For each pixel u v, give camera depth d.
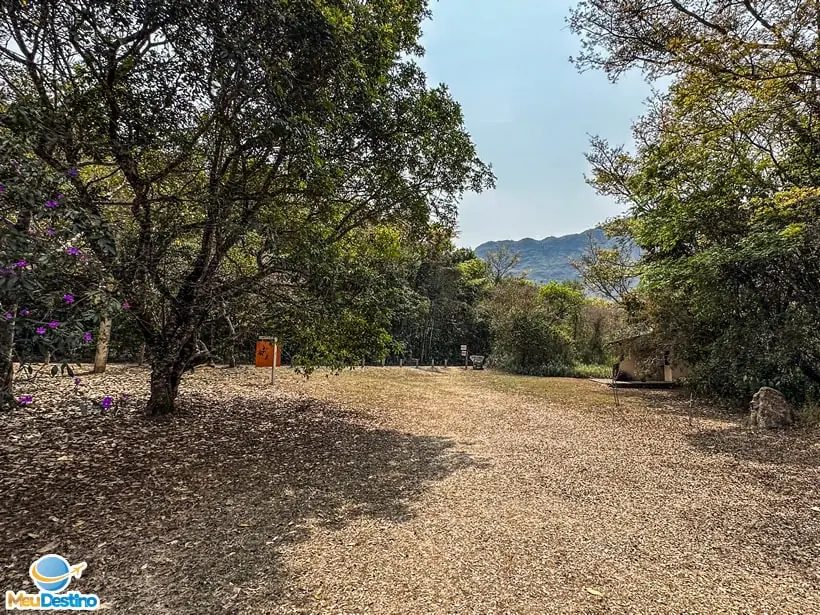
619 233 13.62
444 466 4.75
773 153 7.99
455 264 24.53
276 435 5.88
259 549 2.76
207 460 4.62
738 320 8.47
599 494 3.95
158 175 4.53
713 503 3.76
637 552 2.85
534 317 19.03
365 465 4.72
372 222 7.30
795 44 4.89
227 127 4.40
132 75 3.74
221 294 5.64
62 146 3.46
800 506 3.70
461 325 23.73
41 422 5.73
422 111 5.95
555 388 12.45
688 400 10.02
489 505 3.64
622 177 12.02
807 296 7.59
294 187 5.27
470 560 2.69
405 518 3.32
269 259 5.65
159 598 2.19
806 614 2.19
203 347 6.68
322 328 5.97
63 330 2.28
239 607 2.13
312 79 4.15
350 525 3.17
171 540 2.83
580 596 2.32
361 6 4.71
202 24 3.31
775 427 6.90
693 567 2.66
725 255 7.75
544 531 3.15
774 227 7.44
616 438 6.27
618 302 13.98
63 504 3.32
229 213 4.87
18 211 2.33
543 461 5.02
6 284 1.95
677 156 8.45
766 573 2.60
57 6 3.12
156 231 4.68
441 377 15.52
